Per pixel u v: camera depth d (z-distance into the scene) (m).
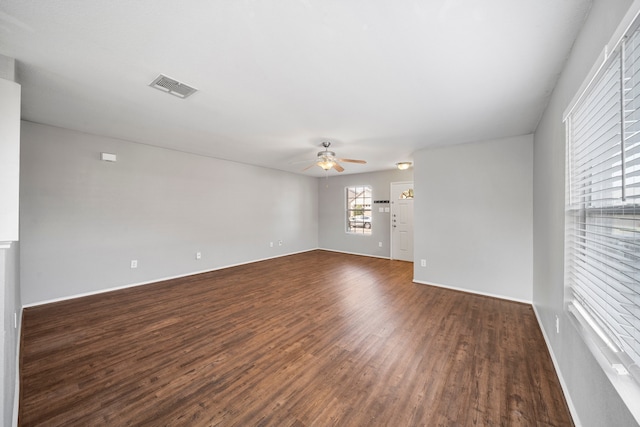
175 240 4.72
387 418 1.59
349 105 2.61
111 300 3.57
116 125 3.30
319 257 6.83
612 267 1.19
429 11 1.37
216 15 1.42
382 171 6.80
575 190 1.76
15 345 1.88
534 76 2.04
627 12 0.91
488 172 3.81
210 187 5.27
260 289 4.12
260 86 2.23
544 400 1.74
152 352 2.30
